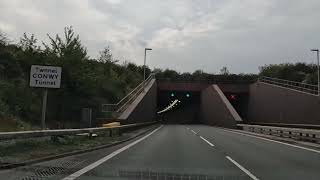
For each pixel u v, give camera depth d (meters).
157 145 25.16
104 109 45.34
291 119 61.47
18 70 37.47
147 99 68.50
